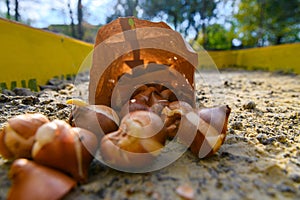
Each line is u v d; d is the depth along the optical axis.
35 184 0.06
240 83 0.39
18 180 0.07
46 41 0.31
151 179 0.08
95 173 0.08
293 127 0.14
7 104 0.17
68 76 0.38
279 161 0.09
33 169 0.07
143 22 0.12
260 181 0.08
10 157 0.08
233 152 0.10
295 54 0.56
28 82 0.26
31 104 0.17
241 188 0.07
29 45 0.26
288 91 0.30
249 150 0.10
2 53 0.22
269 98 0.24
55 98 0.20
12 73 0.23
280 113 0.17
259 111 0.18
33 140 0.08
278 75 0.54
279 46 0.62
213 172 0.08
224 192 0.07
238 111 0.17
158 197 0.07
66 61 0.37
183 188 0.07
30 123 0.08
